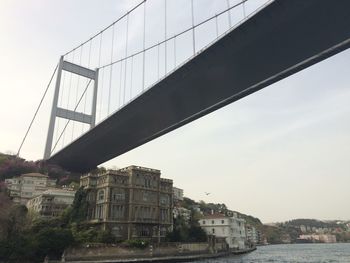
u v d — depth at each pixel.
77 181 119.69
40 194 94.06
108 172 79.06
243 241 131.75
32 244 56.22
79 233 69.62
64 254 57.66
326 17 41.97
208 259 80.56
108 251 63.97
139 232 78.38
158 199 84.75
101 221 74.81
